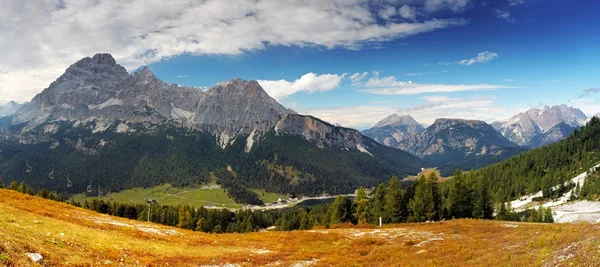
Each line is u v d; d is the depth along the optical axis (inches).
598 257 824.9
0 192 1903.3
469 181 3833.7
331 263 1441.9
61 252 995.3
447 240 1830.7
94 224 1660.9
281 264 1425.9
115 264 1057.5
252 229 6501.0
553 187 6796.3
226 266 1321.4
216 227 6112.2
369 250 1733.5
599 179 5703.7
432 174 4040.4
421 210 3870.6
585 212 4397.1
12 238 901.8
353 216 4448.8
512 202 7175.2
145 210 5836.6
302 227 5782.5
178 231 2113.7
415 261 1300.4
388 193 4229.8
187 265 1245.7
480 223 2425.0
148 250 1366.9
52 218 1533.0
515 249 1250.0
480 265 1095.6
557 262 932.0
